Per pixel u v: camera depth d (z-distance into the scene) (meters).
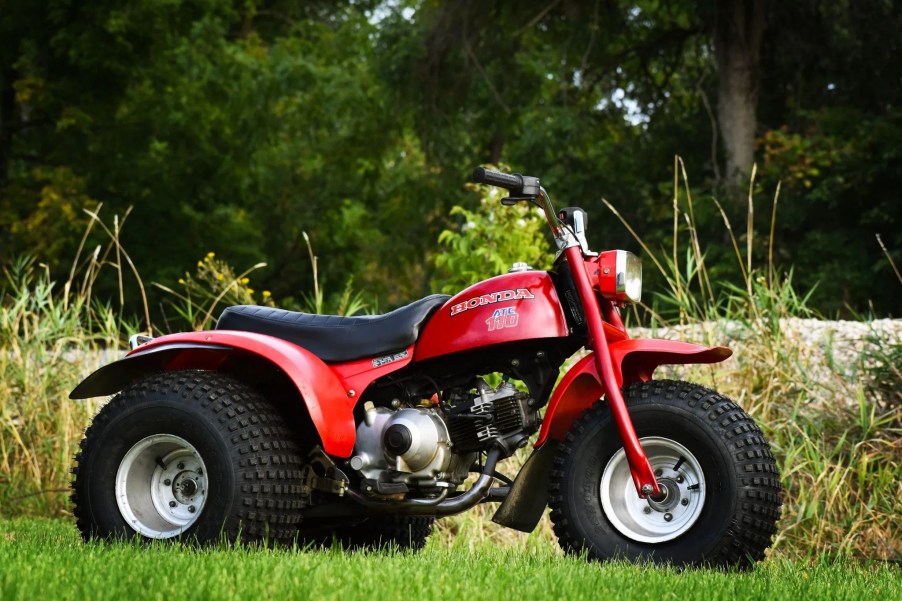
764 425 7.48
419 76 26.77
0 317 9.12
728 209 23.08
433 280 11.15
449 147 27.73
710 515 4.91
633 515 5.09
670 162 27.05
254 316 5.80
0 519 7.71
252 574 3.90
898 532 7.04
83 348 9.20
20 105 27.27
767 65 25.25
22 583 3.62
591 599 3.77
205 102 28.30
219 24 28.88
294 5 34.81
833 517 7.17
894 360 7.78
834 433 7.61
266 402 5.41
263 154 33.25
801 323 8.76
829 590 4.23
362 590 3.70
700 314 8.45
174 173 27.31
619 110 27.86
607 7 26.42
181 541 5.16
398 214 31.67
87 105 24.62
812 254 22.94
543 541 7.27
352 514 5.49
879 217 22.67
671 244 23.75
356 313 9.18
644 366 5.34
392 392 5.54
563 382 5.14
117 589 3.59
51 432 8.77
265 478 5.19
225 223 28.97
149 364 5.79
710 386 7.85
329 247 33.75
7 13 23.62
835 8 22.69
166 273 26.02
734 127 24.17
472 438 5.38
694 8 24.52
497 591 3.80
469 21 26.30
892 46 23.16
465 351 5.39
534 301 5.22
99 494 5.36
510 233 10.17
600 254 5.22
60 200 24.19
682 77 28.70
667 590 4.01
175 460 5.39
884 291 22.59
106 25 23.33
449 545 7.26
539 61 27.53
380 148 32.31
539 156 26.05
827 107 24.58
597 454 5.12
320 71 30.80
